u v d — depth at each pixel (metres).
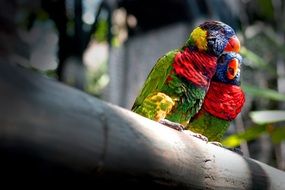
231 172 2.01
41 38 10.00
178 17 9.32
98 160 1.17
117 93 9.44
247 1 9.34
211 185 1.89
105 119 1.22
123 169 1.28
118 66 9.57
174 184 1.60
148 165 1.39
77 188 1.17
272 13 6.43
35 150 1.00
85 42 9.91
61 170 1.08
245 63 8.52
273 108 8.37
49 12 9.74
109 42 9.70
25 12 9.55
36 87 1.04
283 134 4.81
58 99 1.09
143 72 9.41
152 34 9.48
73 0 10.02
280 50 6.74
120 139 1.26
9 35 6.00
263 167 2.31
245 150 7.66
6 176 0.98
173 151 1.55
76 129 1.11
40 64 10.01
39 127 1.01
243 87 5.18
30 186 1.05
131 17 9.70
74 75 9.66
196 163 1.72
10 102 0.96
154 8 9.45
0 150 0.95
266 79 8.42
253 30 8.82
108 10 9.71
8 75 0.98
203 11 9.10
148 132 1.43
